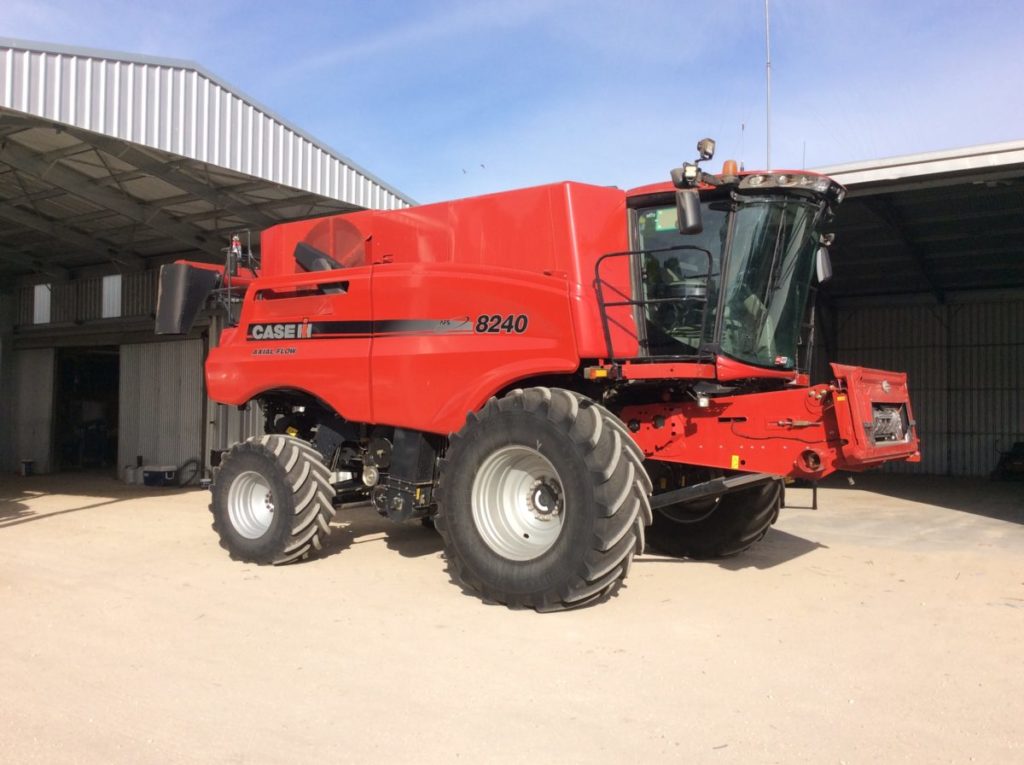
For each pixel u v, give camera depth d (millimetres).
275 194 12492
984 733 3611
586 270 6062
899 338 18734
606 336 5930
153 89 10016
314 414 8367
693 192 5547
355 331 7148
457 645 4867
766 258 6145
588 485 5352
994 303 17859
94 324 17328
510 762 3348
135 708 3934
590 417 5500
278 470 7195
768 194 6047
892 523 10141
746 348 6090
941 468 18156
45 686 4230
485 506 5906
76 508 11742
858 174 10094
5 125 9359
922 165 9750
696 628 5180
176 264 8680
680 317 6211
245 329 8070
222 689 4176
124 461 16938
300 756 3408
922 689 4145
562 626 5242
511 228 6469
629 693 4086
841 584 6449
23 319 19109
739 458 5984
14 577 6801
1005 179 9766
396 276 6895
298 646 4871
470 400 6363
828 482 16047
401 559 7453
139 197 12883
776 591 6184
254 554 7270
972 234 13727
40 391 18828
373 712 3873
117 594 6184
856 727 3676
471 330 6441
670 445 6293
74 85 9125
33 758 3396
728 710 3869
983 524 10078
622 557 5383
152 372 16516
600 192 6289
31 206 13594
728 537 7211
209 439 15398
